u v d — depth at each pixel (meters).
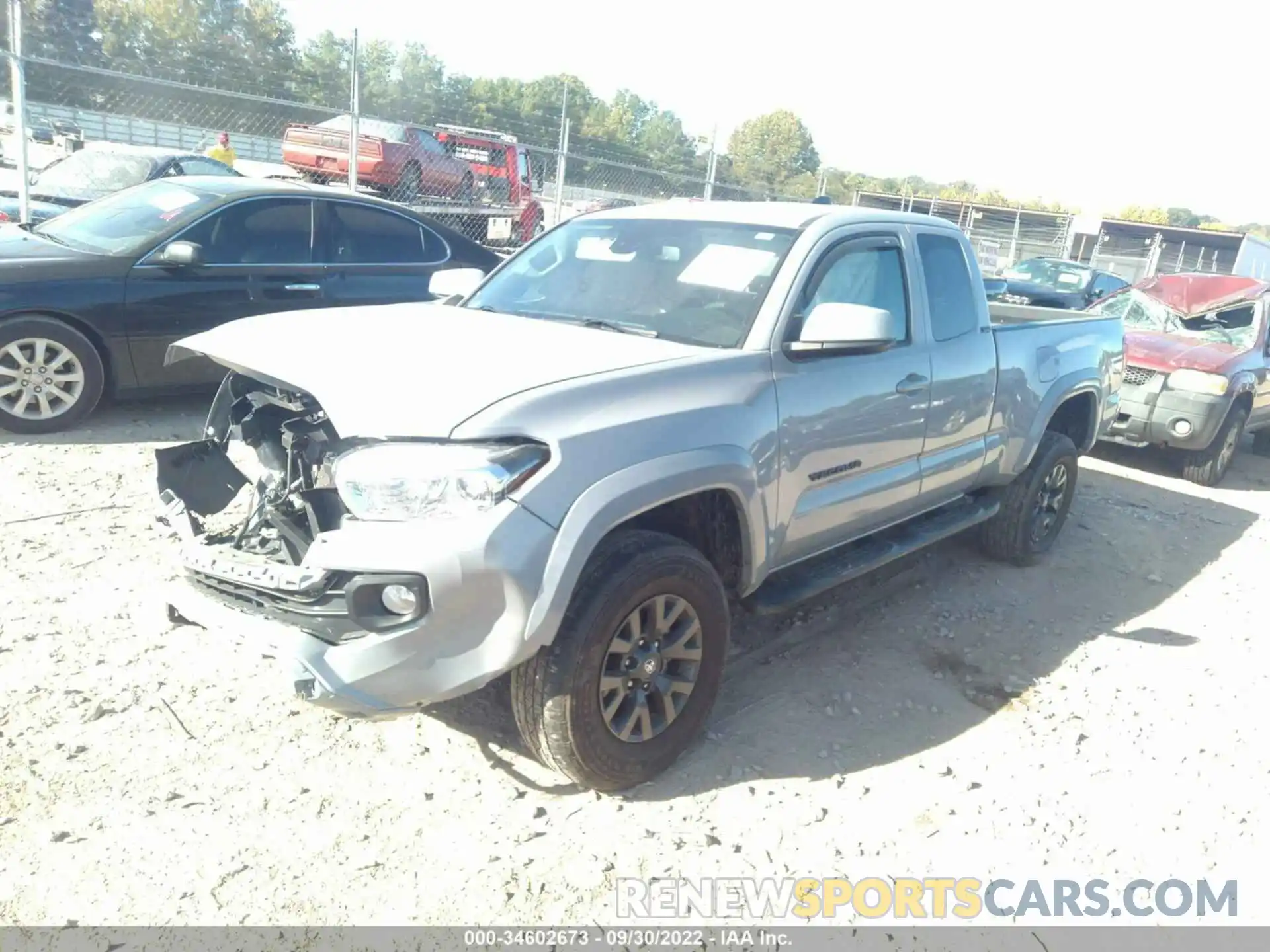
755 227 4.04
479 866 2.83
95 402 6.26
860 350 3.75
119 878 2.65
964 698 4.09
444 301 4.57
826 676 4.16
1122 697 4.21
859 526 4.14
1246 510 7.71
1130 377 8.25
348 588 2.67
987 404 4.73
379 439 2.74
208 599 3.04
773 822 3.15
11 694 3.38
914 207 26.20
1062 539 6.25
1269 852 3.24
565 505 2.79
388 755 3.30
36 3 15.48
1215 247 31.17
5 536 4.58
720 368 3.37
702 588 3.23
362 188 15.98
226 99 14.37
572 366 3.15
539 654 2.89
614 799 3.18
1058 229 25.98
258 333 3.39
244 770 3.14
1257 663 4.66
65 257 6.18
